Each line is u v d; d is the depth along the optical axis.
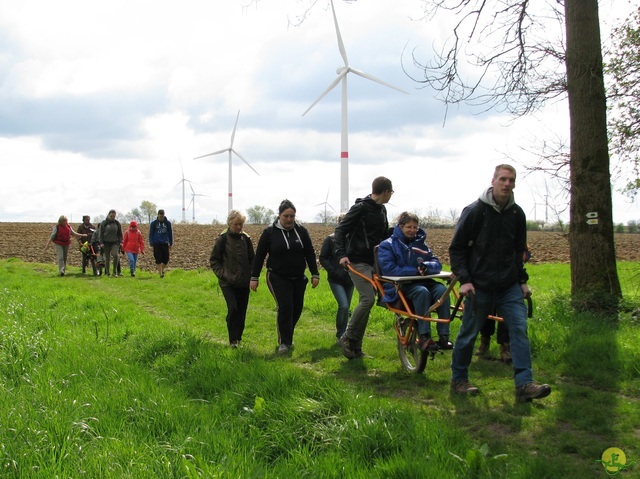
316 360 7.92
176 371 6.56
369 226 7.74
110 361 6.63
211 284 16.70
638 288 10.88
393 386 6.47
